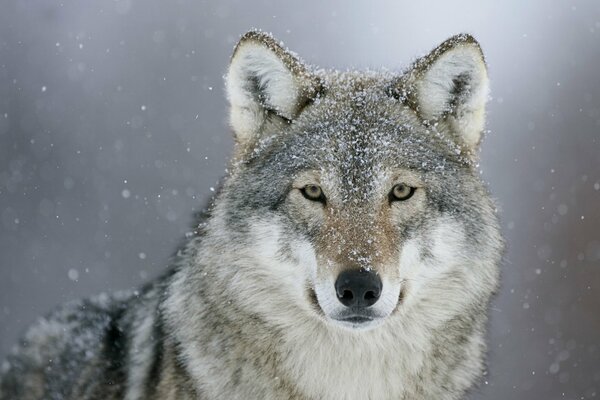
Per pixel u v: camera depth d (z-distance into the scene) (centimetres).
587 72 4934
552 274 2806
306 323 974
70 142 4019
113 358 1061
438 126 1046
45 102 4506
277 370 975
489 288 1013
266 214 980
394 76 1094
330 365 977
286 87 1041
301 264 965
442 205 991
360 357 974
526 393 2322
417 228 976
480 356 1018
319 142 993
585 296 2672
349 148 986
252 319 972
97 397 1050
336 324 937
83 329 1116
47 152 3931
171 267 1063
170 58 5250
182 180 3469
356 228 949
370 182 970
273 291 977
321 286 938
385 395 983
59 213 3231
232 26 5872
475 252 1002
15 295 2738
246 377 967
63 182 3544
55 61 5075
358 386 980
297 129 1023
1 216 3225
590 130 4091
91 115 4322
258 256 977
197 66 5178
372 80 1080
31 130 4181
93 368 1069
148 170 3584
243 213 988
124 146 3888
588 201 3262
